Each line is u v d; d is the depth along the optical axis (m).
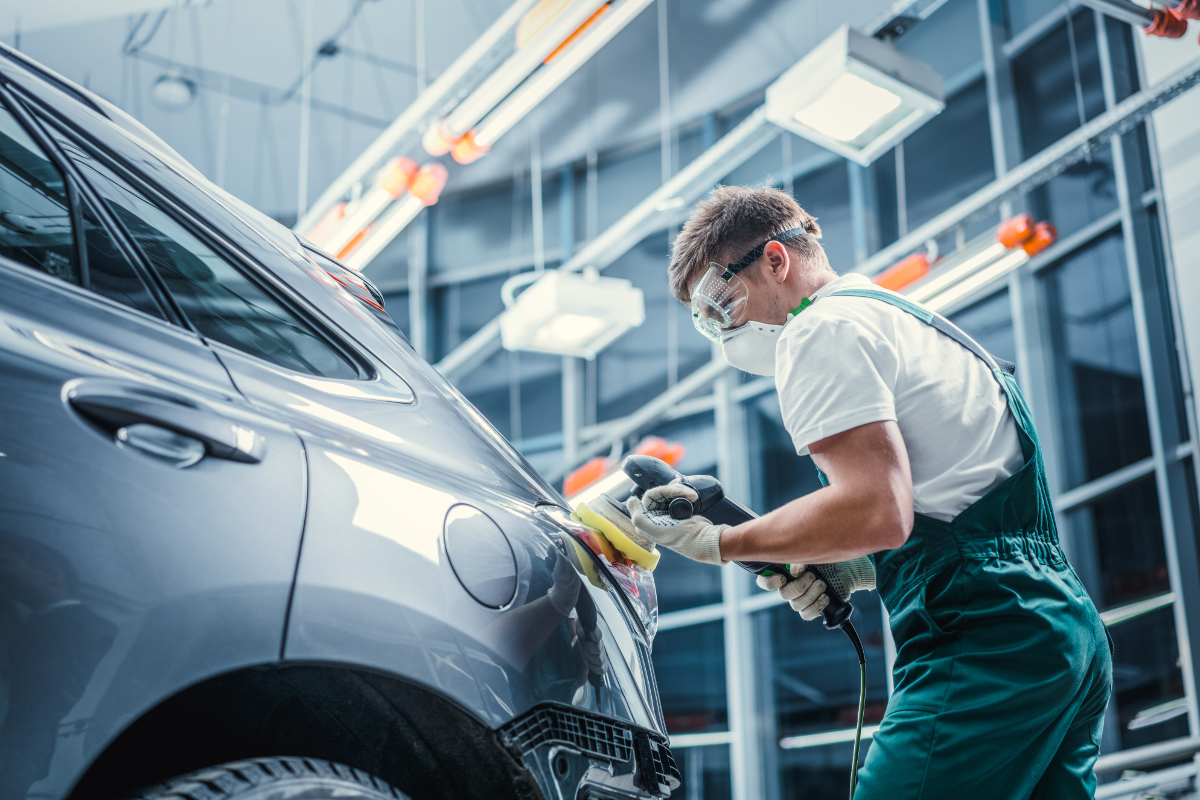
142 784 0.83
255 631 0.72
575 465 7.21
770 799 7.09
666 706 7.73
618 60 8.17
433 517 0.91
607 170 8.80
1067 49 6.15
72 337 0.75
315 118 8.58
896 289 4.26
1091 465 5.69
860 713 1.34
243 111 8.54
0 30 5.44
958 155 6.74
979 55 6.70
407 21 7.75
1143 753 4.53
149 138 1.07
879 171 7.25
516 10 3.51
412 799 0.91
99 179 0.92
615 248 5.14
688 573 8.00
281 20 7.82
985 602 1.09
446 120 3.74
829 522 1.06
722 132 8.09
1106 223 5.73
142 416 0.73
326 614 0.77
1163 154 5.29
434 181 3.97
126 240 0.89
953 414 1.14
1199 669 4.88
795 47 7.23
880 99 3.60
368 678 0.85
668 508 1.20
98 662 0.64
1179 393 5.26
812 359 1.12
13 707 0.60
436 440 1.04
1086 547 5.59
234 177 8.97
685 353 8.23
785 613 7.36
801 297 1.29
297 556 0.77
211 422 0.77
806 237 1.32
